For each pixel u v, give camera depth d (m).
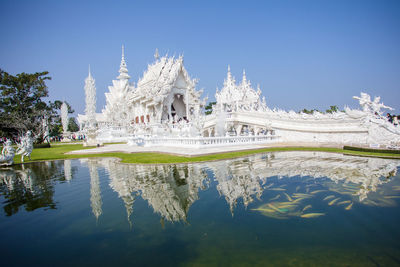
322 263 3.64
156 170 11.64
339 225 4.99
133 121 54.28
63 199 7.55
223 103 41.44
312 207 6.07
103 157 18.88
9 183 10.27
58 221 5.73
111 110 64.94
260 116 31.30
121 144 33.91
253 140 24.81
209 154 16.56
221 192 7.64
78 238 4.79
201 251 4.13
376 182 8.37
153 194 7.71
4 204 7.23
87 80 40.03
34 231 5.20
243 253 4.01
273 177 9.48
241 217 5.57
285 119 28.61
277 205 6.28
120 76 64.69
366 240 4.34
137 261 3.87
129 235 4.85
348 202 6.36
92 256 4.08
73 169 13.41
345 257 3.80
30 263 3.90
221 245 4.32
